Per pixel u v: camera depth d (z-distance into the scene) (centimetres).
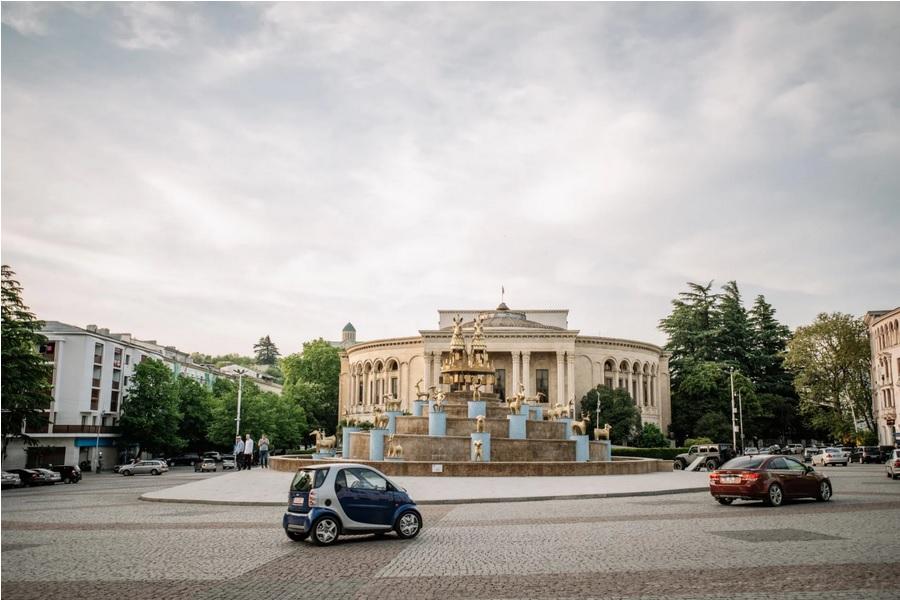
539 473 3616
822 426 8588
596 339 9756
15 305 4888
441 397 4191
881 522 1884
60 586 1177
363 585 1166
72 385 7719
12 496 3375
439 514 2162
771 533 1692
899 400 7700
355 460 3775
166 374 8325
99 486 4262
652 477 3666
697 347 10056
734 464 2423
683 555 1402
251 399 8781
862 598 1047
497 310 10400
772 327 10438
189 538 1700
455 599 1068
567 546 1527
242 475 3934
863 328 8206
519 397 4147
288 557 1425
